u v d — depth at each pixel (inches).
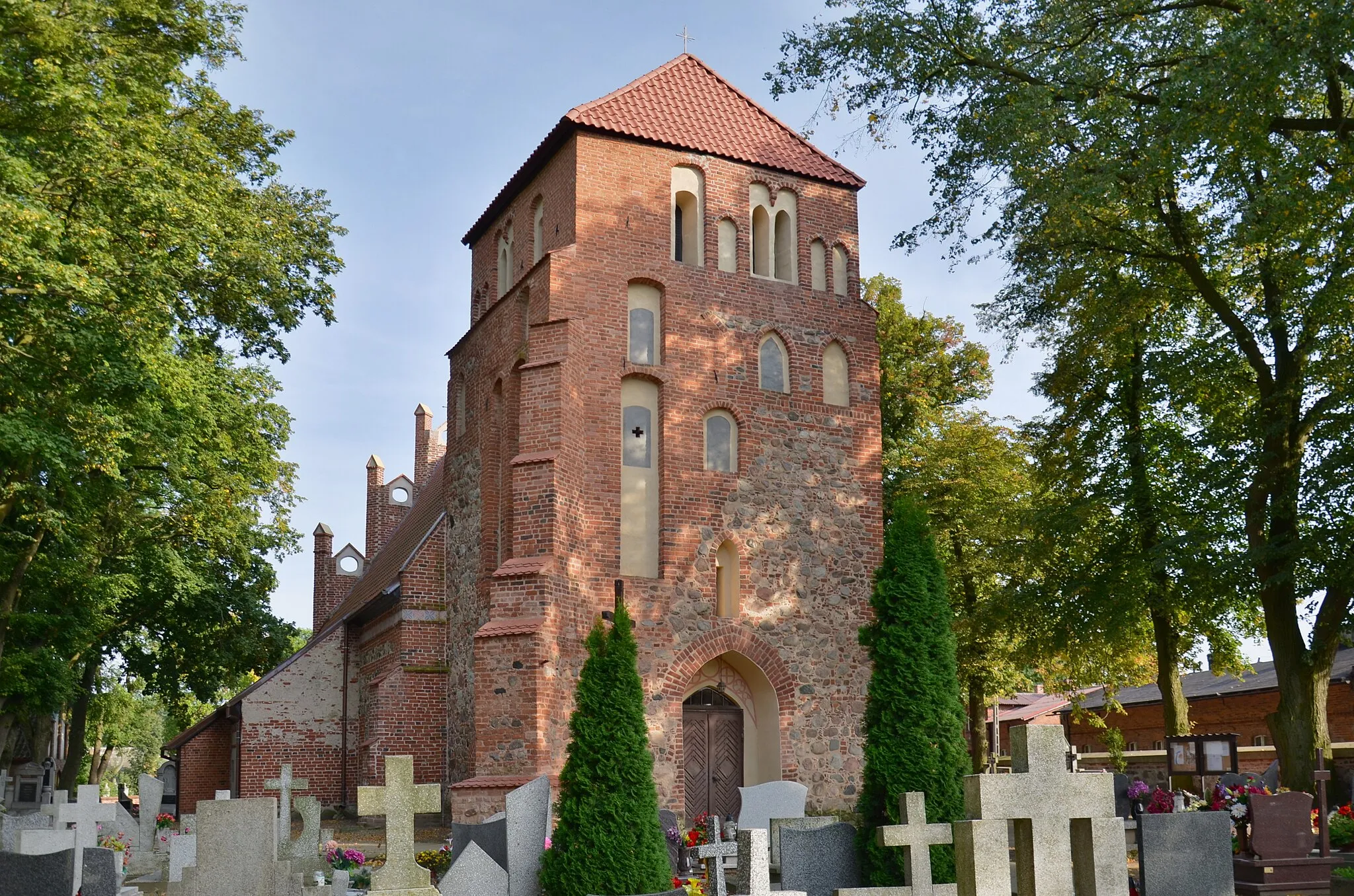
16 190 700.0
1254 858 677.3
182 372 887.7
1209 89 764.0
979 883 382.0
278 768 1376.7
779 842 648.4
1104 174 832.3
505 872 566.3
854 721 1024.2
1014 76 908.0
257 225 1033.5
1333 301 881.5
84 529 1044.5
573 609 924.0
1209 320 1113.4
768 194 1093.8
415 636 1214.9
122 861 725.3
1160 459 1127.6
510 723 864.3
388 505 1958.7
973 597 1392.7
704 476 1008.9
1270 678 1646.2
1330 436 909.8
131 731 3297.2
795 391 1063.0
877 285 1531.7
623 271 1014.4
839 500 1060.5
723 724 1011.3
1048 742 396.2
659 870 554.6
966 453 1379.2
